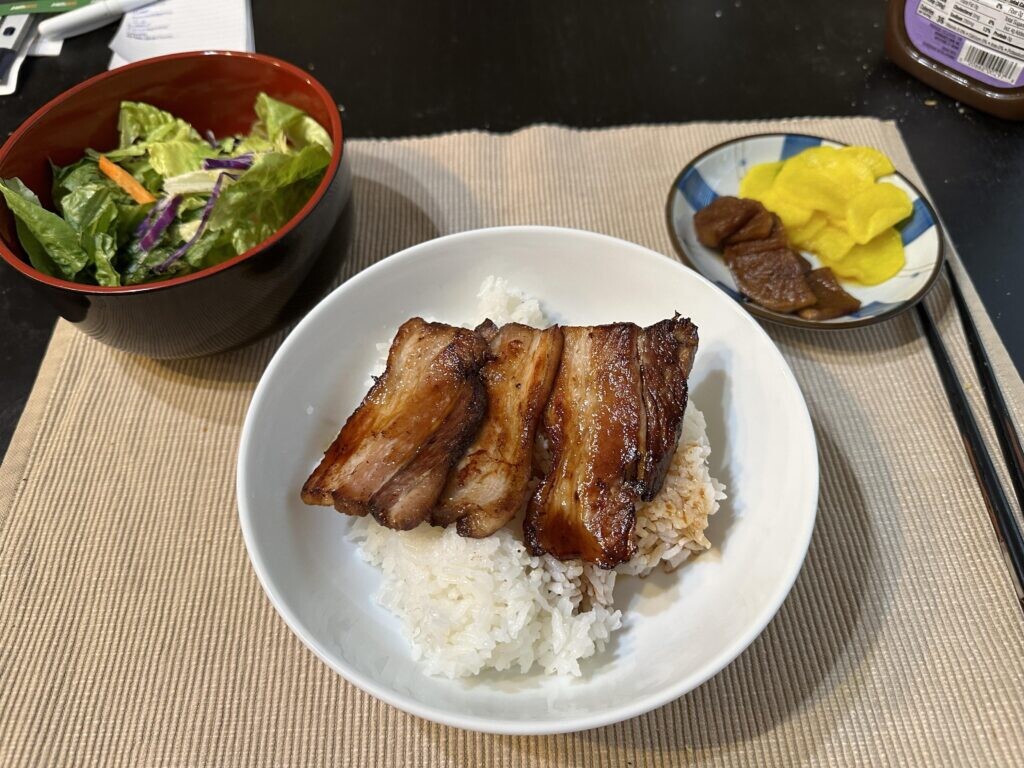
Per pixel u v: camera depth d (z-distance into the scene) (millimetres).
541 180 415
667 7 515
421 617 253
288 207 347
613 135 436
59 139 355
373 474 265
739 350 296
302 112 369
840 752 249
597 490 261
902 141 428
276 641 273
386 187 414
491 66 483
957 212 399
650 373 273
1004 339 349
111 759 251
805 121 440
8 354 358
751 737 253
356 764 250
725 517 279
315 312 297
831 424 324
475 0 521
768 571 248
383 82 476
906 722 253
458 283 330
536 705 240
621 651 260
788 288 350
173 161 365
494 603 257
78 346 355
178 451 322
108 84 360
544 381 281
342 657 233
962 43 428
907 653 267
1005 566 284
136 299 286
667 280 314
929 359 342
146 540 298
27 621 279
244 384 341
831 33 493
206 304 298
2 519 304
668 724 255
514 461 271
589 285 329
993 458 311
